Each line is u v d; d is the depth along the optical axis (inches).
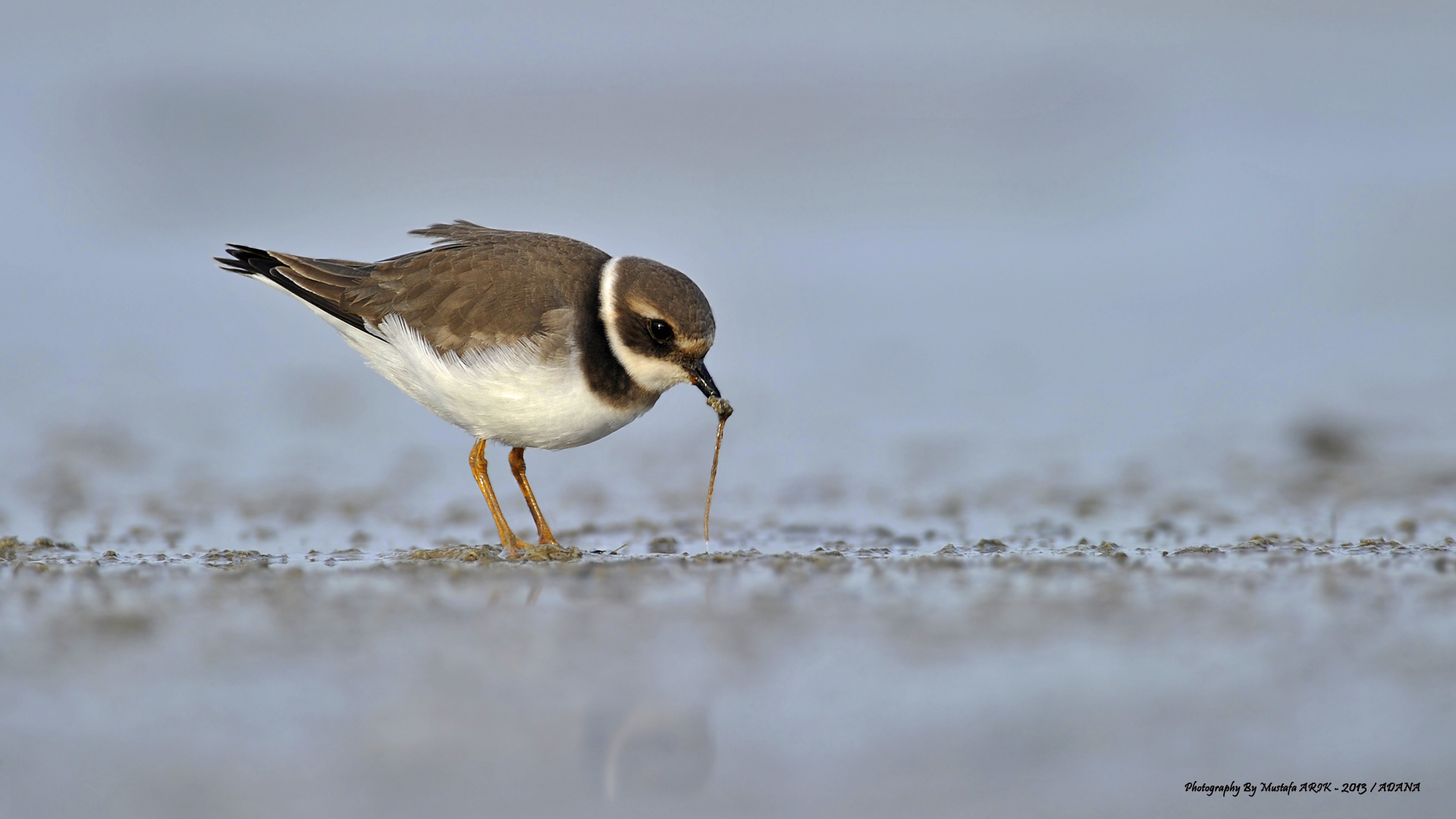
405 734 251.6
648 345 417.7
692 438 623.2
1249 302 821.9
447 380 418.0
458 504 507.2
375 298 434.3
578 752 246.5
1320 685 272.8
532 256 427.2
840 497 506.9
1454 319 773.9
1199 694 269.4
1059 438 601.3
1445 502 470.9
